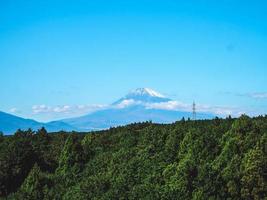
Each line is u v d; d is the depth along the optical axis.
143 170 98.44
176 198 79.44
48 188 90.62
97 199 80.75
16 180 102.31
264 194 83.31
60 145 122.56
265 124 103.50
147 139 109.56
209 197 79.06
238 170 86.19
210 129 112.19
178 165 93.31
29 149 106.62
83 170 107.00
